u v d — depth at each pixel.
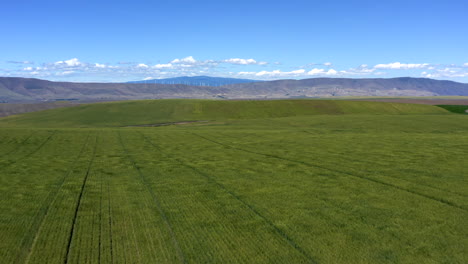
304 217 12.10
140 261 8.95
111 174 19.86
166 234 10.70
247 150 28.41
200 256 9.20
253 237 10.40
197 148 30.34
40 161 24.55
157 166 22.16
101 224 11.59
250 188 16.12
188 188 16.31
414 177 17.75
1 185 17.22
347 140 33.31
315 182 17.08
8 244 9.98
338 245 9.81
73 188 16.56
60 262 8.91
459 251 9.41
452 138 33.88
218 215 12.41
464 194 14.69
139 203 14.01
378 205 13.36
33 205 13.78
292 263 8.77
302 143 31.80
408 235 10.49
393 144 29.91
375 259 8.98
